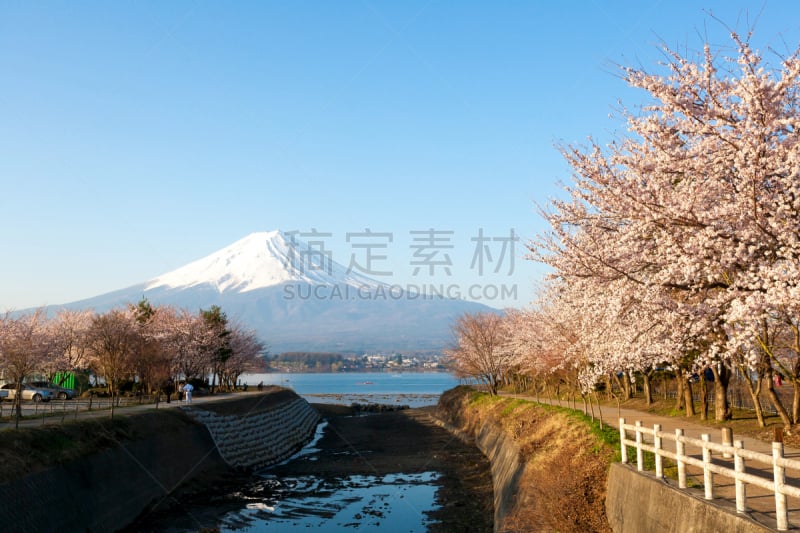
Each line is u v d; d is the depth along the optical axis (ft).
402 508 91.25
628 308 46.06
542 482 66.54
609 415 98.32
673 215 40.93
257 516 86.74
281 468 130.41
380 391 549.54
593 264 47.83
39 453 68.74
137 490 84.07
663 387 136.77
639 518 43.86
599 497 55.57
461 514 86.22
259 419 151.33
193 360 203.00
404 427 208.03
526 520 61.82
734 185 41.19
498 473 100.22
